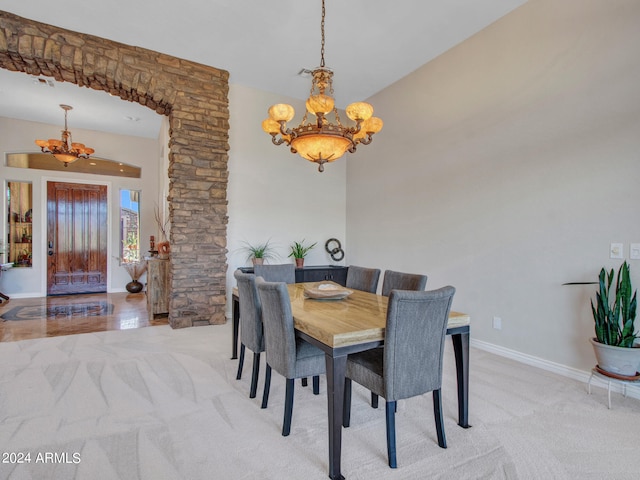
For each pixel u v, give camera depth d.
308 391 2.61
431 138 4.22
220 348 3.54
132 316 4.97
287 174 5.38
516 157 3.29
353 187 5.69
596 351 2.49
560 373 2.94
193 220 4.37
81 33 3.77
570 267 2.89
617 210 2.61
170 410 2.27
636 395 2.49
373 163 5.23
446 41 3.83
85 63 3.79
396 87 4.76
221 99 4.53
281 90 5.12
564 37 2.94
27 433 1.99
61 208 6.78
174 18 3.49
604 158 2.69
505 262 3.38
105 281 7.14
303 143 2.57
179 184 4.29
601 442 1.96
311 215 5.59
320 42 3.86
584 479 1.66
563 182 2.94
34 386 2.60
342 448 1.90
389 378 1.74
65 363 3.07
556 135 2.99
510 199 3.34
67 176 6.80
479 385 2.73
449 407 2.37
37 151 6.43
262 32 3.70
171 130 4.36
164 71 4.18
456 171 3.89
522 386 2.71
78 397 2.43
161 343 3.68
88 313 5.15
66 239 6.82
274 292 1.99
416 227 4.43
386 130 4.96
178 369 2.97
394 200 4.81
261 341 2.46
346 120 5.81
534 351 3.15
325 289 2.74
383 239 5.02
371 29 3.61
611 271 2.53
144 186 7.36
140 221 7.33
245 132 5.02
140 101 4.46
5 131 6.22
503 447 1.91
